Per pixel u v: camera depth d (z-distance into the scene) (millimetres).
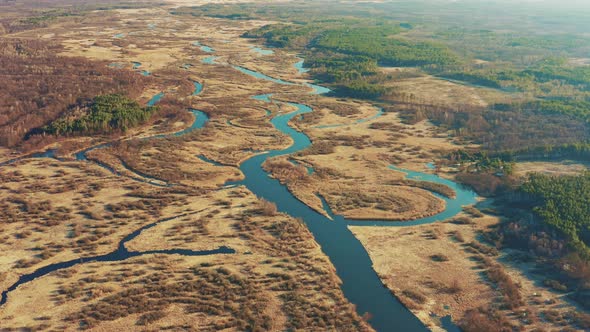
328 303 93688
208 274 100938
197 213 126375
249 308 91438
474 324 88062
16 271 101000
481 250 112188
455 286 98812
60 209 126188
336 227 122125
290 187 142750
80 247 110250
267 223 121812
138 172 150875
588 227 112000
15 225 118250
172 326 86625
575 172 151000
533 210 122625
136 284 97688
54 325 85875
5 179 142000
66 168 151625
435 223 124688
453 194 140000
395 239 116625
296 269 103812
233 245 112188
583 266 101125
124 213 125375
